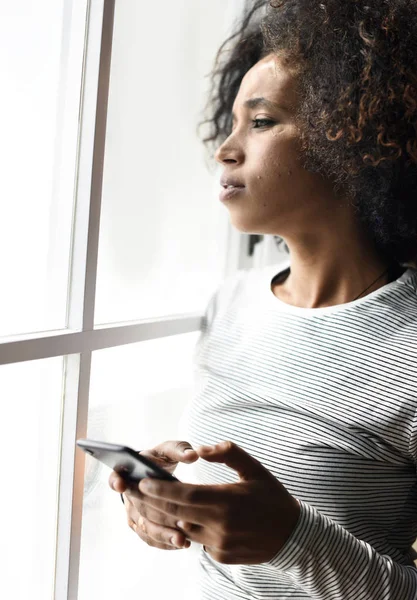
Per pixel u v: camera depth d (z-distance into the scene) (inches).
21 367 36.4
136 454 26.5
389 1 36.5
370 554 33.6
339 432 37.2
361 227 40.0
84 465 38.5
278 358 40.5
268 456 38.3
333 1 36.9
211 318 47.5
